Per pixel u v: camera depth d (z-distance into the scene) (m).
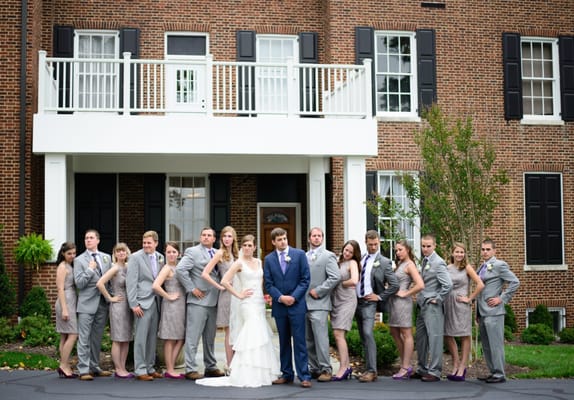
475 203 12.07
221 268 9.80
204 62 14.44
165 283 9.82
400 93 18.05
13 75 14.78
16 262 14.38
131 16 17.56
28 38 14.95
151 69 17.20
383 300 9.89
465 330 9.93
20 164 14.66
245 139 14.52
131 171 16.42
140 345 9.70
